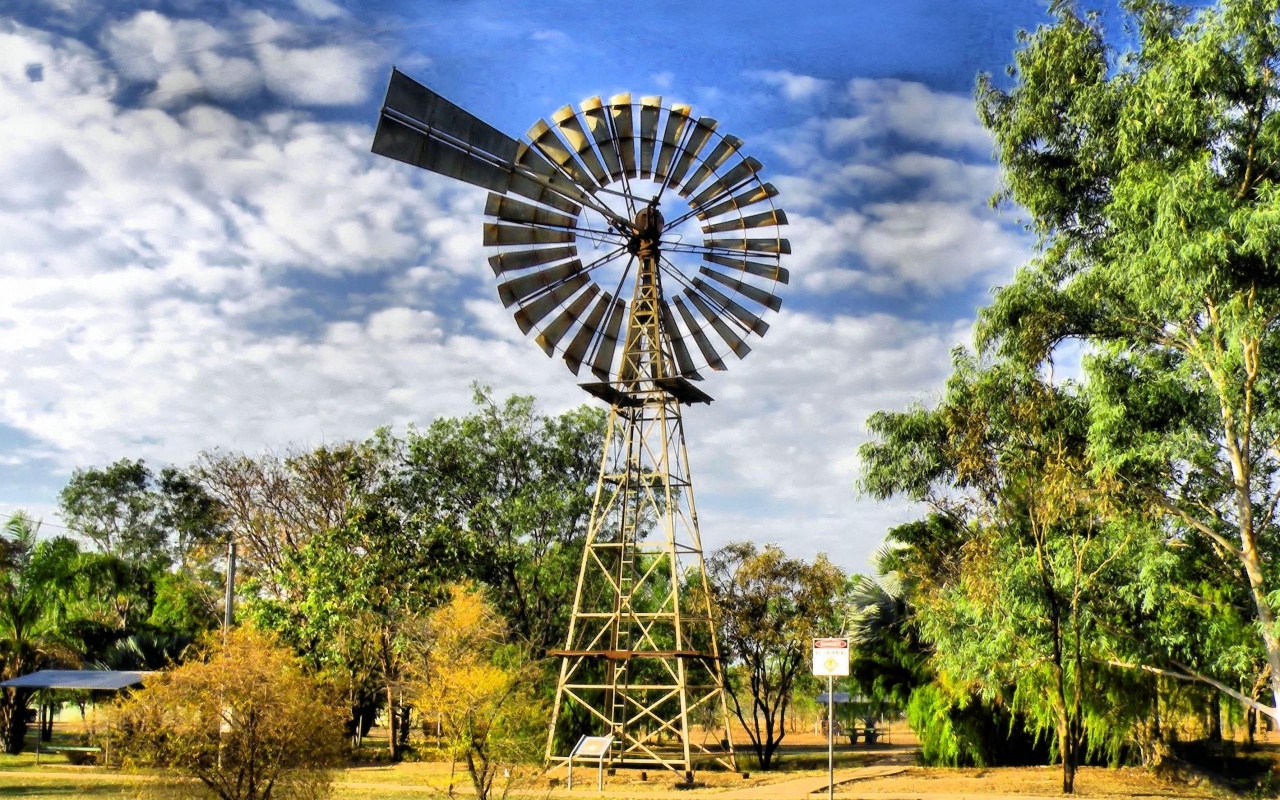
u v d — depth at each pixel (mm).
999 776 27094
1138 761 30359
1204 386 23219
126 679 34562
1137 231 22375
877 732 59312
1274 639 22359
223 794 16828
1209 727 31328
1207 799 23109
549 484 44031
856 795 22672
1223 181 22375
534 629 41469
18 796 23625
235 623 39094
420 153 25172
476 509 42500
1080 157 25094
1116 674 27234
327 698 19562
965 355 26453
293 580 39500
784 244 30422
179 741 16984
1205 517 24812
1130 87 22922
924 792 23359
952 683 29703
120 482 63031
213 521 55219
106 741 30969
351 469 40062
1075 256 26406
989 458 25469
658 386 29766
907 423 28828
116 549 61125
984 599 24406
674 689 28203
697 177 29828
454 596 31969
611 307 31312
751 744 46719
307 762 17484
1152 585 22594
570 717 35750
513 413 44750
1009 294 25641
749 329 30688
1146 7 23875
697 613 35656
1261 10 21094
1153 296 22047
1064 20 25078
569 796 23078
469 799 22000
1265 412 23516
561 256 30344
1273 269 20609
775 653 35969
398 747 39250
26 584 39156
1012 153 25922
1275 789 24812
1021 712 31031
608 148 29250
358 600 36250
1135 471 23953
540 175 27797
